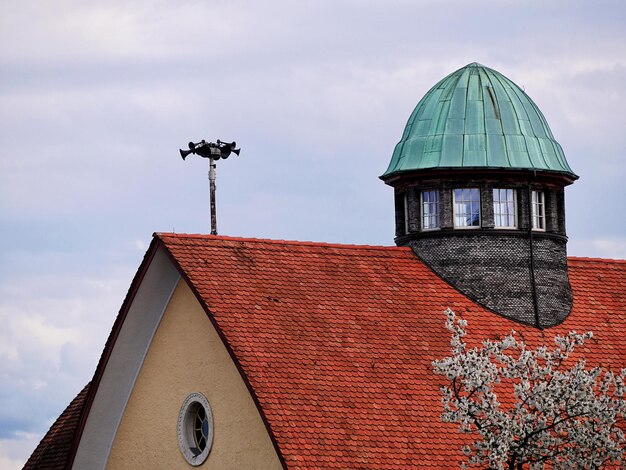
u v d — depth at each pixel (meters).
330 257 87.69
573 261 95.44
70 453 91.12
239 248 85.31
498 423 70.12
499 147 92.25
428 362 81.56
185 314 86.25
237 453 80.69
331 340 80.88
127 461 90.00
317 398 77.19
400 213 93.94
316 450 74.94
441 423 78.31
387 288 87.25
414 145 93.50
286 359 78.62
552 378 70.88
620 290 94.12
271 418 75.50
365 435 76.44
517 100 94.62
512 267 91.31
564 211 94.25
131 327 87.81
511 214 92.31
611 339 89.56
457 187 92.00
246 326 79.88
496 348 72.25
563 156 94.56
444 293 89.44
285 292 83.25
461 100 94.00
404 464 76.06
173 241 84.06
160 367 87.88
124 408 90.50
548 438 70.19
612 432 71.88
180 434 85.75
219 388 82.81
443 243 91.38
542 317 90.50
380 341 82.06
